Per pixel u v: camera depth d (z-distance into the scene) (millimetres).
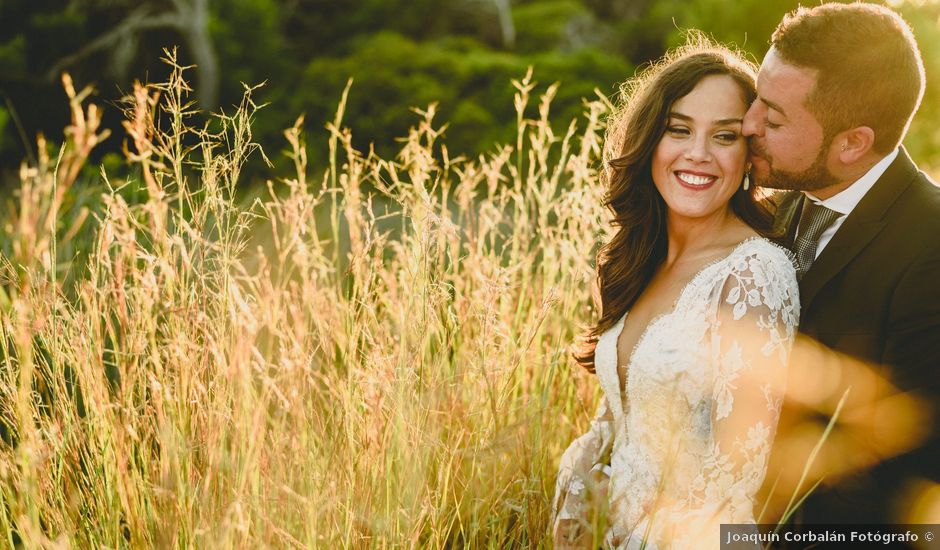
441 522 1836
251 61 12961
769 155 1854
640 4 15930
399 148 11328
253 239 3037
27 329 1601
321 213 3934
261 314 1872
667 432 1690
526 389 2363
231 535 1553
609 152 2174
